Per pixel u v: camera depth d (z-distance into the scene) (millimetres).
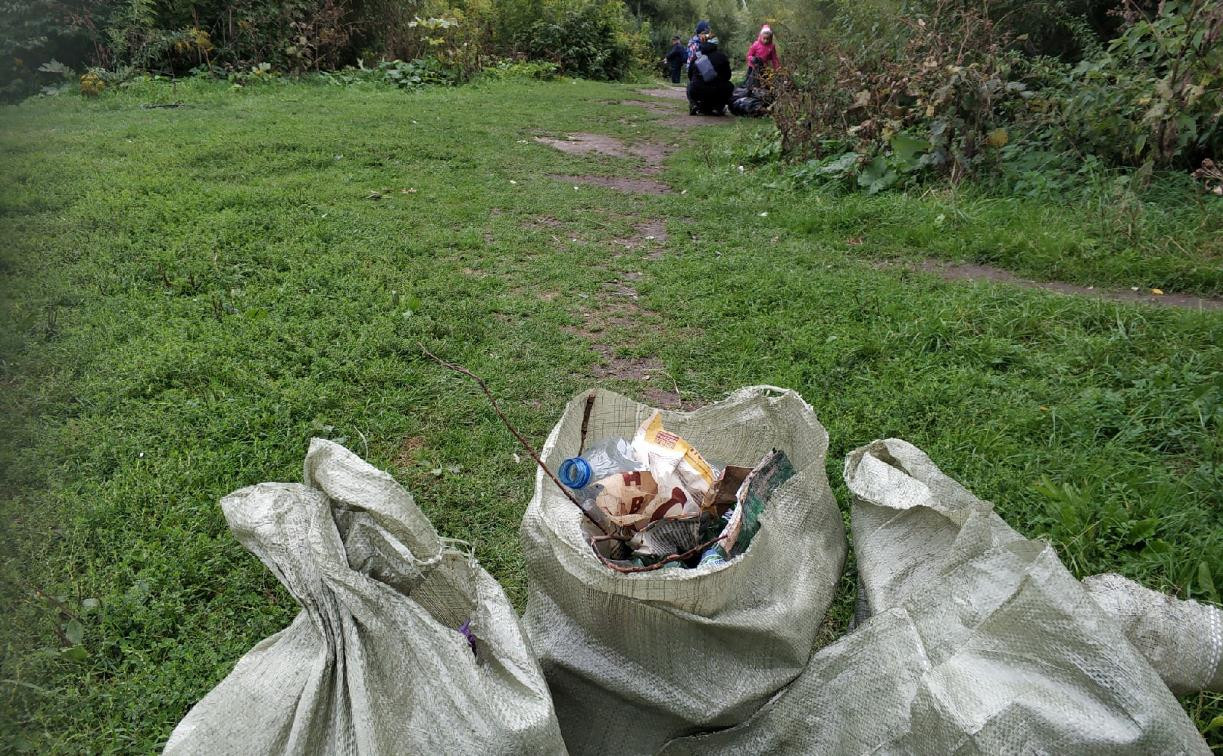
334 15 17453
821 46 11211
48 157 9305
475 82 18750
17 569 3080
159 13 15961
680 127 14195
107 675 2693
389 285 5938
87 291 5609
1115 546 3268
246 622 2908
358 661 1827
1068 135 8359
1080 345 4941
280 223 7180
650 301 5910
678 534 2309
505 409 4398
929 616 2072
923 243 7242
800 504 2502
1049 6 10797
